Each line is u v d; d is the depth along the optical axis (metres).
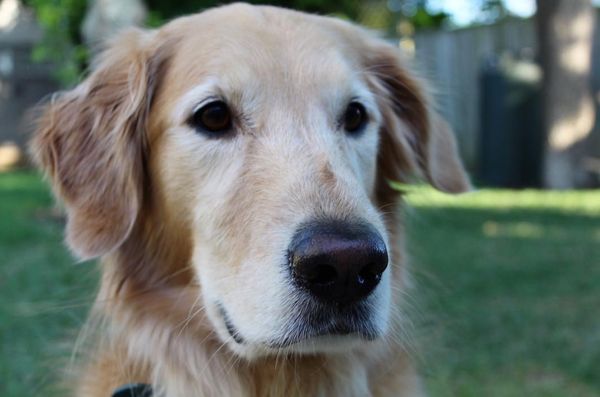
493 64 2.46
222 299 0.53
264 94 0.55
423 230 1.57
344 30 0.64
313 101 0.56
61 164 0.61
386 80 0.68
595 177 2.29
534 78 2.33
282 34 0.58
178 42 0.60
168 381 0.59
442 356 0.86
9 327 0.91
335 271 0.47
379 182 0.65
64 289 0.90
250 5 0.61
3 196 2.12
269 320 0.49
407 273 0.66
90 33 1.37
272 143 0.54
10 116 3.30
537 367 0.86
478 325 0.96
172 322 0.59
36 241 1.44
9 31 3.28
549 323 0.97
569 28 2.15
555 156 2.25
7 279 1.13
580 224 1.66
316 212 0.49
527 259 1.31
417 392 0.63
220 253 0.54
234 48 0.57
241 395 0.58
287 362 0.58
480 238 1.50
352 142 0.58
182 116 0.56
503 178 2.38
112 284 0.61
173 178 0.57
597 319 0.99
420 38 2.86
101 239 0.59
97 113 0.61
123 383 0.60
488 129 2.39
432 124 0.69
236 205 0.53
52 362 0.76
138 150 0.59
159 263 0.59
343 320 0.49
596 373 0.84
